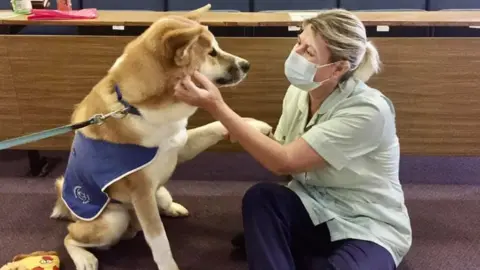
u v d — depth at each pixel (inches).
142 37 70.1
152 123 70.2
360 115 66.5
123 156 72.0
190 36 63.6
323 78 67.5
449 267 80.7
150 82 67.1
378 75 97.2
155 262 81.2
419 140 101.9
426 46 94.9
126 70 68.7
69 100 101.6
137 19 100.6
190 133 84.6
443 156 113.6
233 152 114.5
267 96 99.7
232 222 93.5
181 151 85.4
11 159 117.5
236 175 111.2
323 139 66.6
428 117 100.0
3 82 100.7
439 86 97.6
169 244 84.0
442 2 152.4
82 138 75.6
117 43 96.6
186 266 81.4
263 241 67.1
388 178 72.1
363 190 71.7
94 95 74.1
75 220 83.9
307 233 73.4
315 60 66.2
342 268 64.7
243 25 97.0
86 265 77.0
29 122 103.7
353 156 67.8
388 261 67.5
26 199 100.3
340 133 66.6
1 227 91.1
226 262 82.6
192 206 98.7
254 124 82.0
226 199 101.4
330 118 69.1
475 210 97.0
